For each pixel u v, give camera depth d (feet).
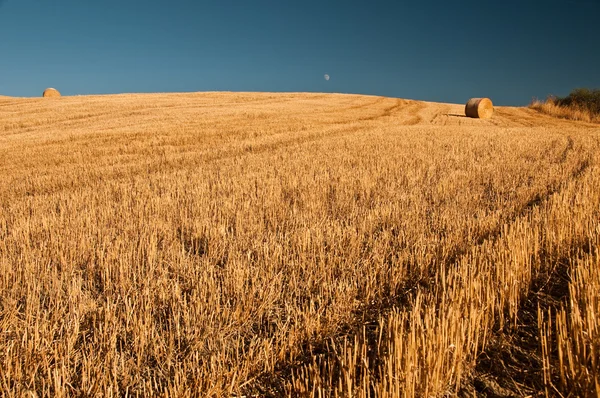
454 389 8.95
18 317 12.09
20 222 20.79
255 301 12.62
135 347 10.33
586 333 8.80
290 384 8.50
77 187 33.73
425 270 14.06
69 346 10.16
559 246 14.79
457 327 9.33
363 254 15.75
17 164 44.70
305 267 14.99
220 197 26.03
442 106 143.13
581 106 116.37
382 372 8.91
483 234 17.20
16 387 9.08
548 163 35.27
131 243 17.01
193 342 10.63
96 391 8.91
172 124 74.13
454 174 30.94
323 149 47.70
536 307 12.15
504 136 58.29
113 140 59.26
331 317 11.48
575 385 8.02
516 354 10.09
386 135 60.85
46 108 101.91
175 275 14.80
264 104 119.24
